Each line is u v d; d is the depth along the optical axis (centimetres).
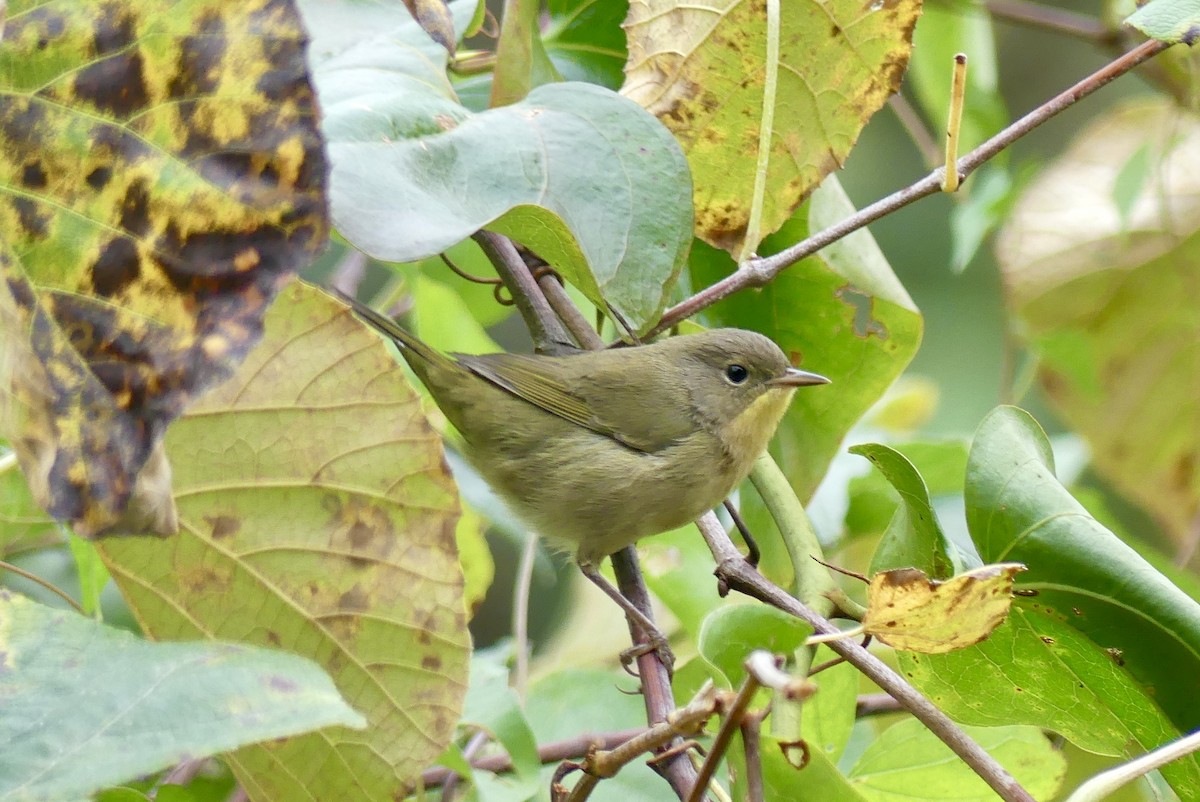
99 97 376
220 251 376
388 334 425
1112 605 415
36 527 421
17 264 374
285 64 380
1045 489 415
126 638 369
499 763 420
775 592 416
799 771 413
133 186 377
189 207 377
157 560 414
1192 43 417
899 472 416
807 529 419
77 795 314
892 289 424
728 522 430
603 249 415
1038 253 429
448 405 427
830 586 418
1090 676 416
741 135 421
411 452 414
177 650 362
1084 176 429
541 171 415
